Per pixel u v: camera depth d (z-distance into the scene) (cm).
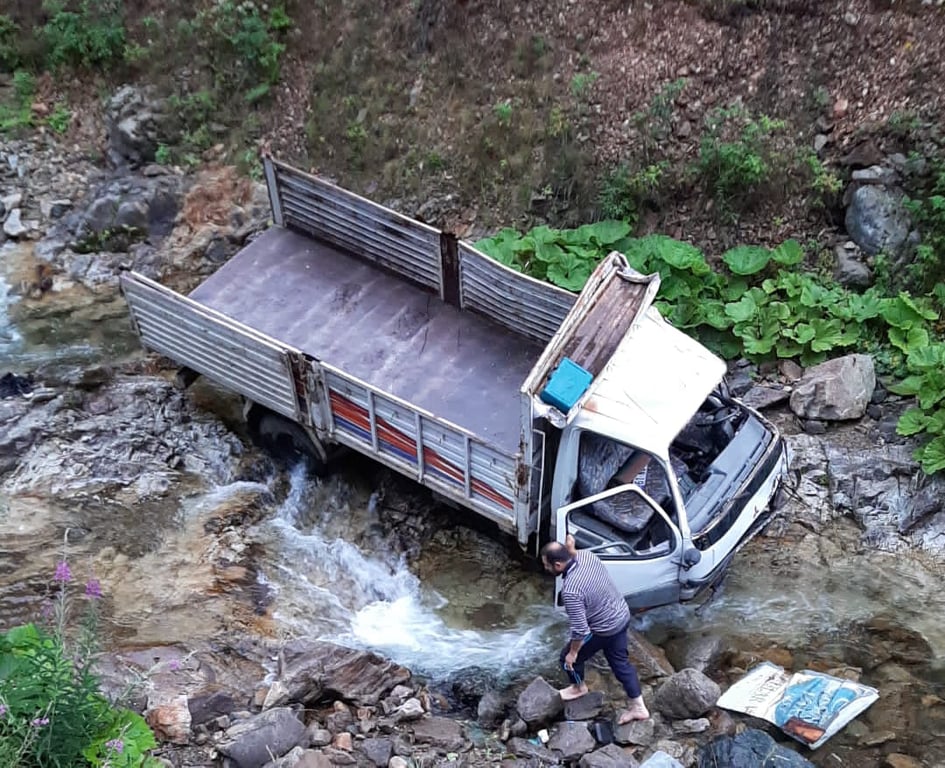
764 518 805
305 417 884
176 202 1303
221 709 704
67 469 934
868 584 852
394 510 920
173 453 965
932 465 897
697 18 1225
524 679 772
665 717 725
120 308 1195
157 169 1350
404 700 730
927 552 876
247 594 834
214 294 1001
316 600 841
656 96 1195
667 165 1164
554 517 788
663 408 749
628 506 755
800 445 959
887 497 912
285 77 1403
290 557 878
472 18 1313
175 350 957
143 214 1283
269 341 858
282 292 1004
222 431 997
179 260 1245
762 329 1045
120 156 1391
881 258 1070
